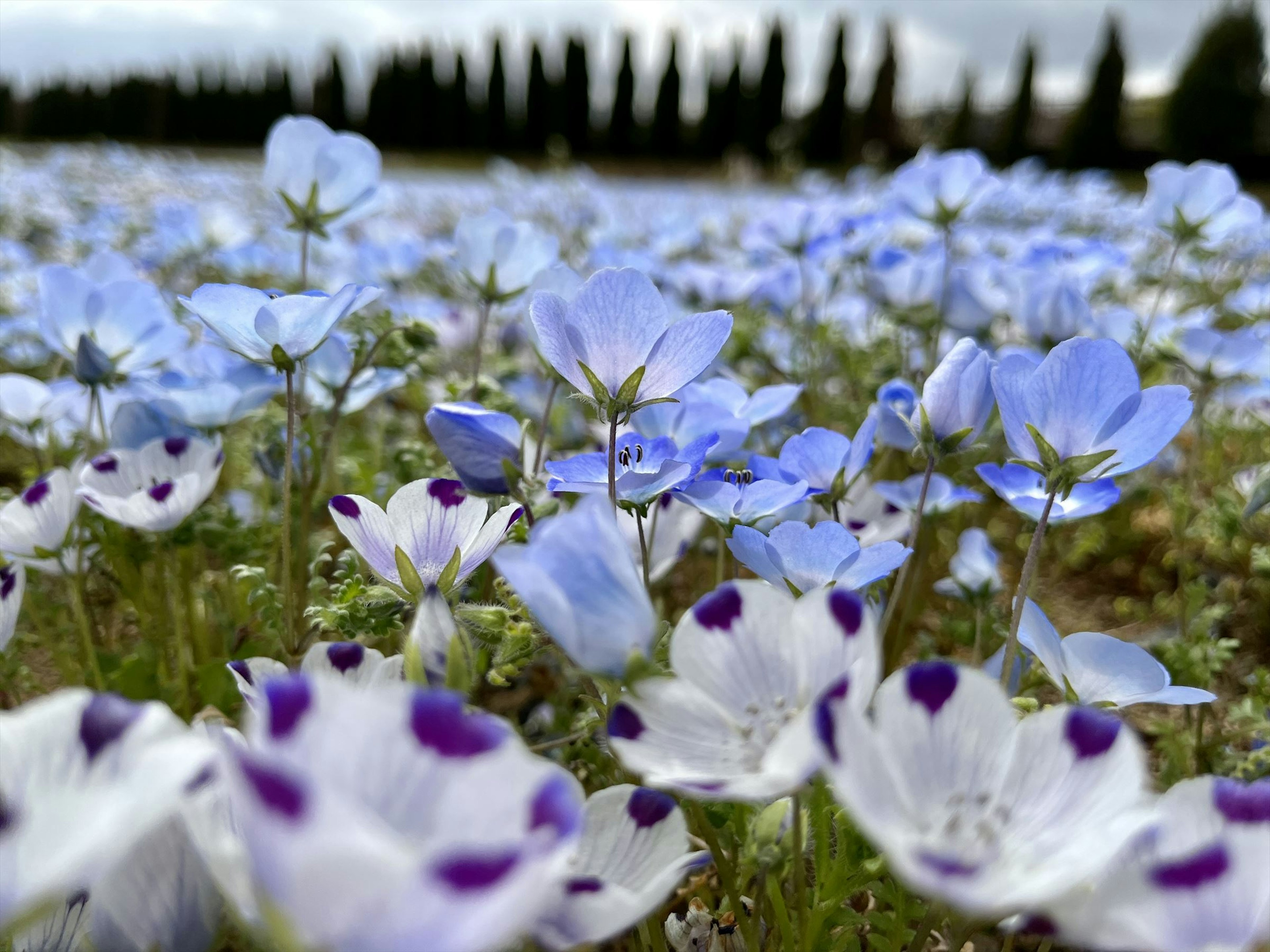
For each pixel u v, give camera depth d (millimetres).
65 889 79
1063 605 396
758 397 228
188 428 260
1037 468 153
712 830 150
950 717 98
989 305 373
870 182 1023
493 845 63
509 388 342
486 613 147
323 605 204
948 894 78
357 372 266
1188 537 358
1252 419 461
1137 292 623
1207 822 100
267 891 67
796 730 87
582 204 898
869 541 215
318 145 254
